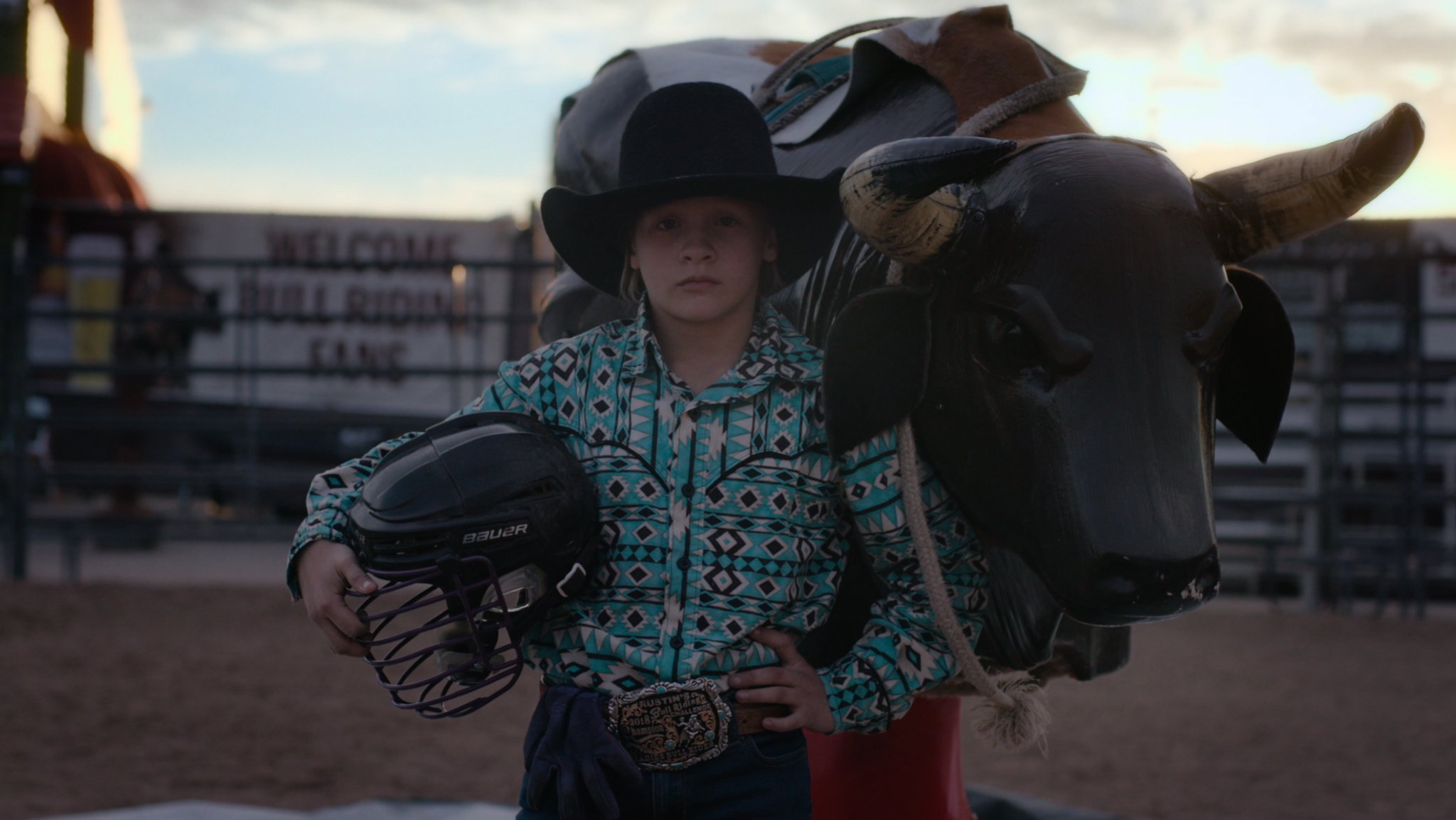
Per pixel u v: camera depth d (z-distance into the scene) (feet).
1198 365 5.41
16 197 36.42
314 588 5.44
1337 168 5.33
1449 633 29.25
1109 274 5.35
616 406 5.72
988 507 5.71
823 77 8.43
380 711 19.56
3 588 30.25
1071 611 5.41
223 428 32.45
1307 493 31.83
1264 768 16.90
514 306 32.68
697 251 5.55
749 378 5.67
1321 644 27.53
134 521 32.91
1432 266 31.40
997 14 6.95
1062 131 6.25
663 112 5.73
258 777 15.48
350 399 33.40
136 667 22.22
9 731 17.53
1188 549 5.10
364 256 32.71
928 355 5.80
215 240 32.91
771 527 5.58
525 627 5.47
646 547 5.56
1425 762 17.30
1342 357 32.40
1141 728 19.44
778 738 5.62
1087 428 5.28
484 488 5.26
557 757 5.38
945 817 7.57
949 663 5.84
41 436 44.24
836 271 6.72
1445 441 33.81
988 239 5.63
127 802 14.20
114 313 31.99
